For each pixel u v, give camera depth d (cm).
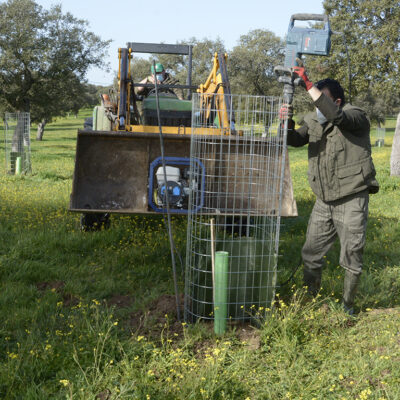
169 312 395
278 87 5012
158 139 531
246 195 494
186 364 303
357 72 2373
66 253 556
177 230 641
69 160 2300
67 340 336
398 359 320
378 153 2747
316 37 354
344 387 292
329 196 379
